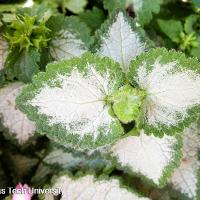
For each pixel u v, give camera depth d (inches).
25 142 5.9
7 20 5.9
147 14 6.3
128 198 5.5
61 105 4.9
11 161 6.3
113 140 4.9
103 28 5.5
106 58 4.8
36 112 4.8
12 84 6.0
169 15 6.8
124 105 4.8
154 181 5.3
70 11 6.8
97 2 6.9
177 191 5.6
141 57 4.8
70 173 5.6
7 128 5.9
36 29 5.6
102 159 5.9
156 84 4.9
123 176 5.9
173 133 4.9
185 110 4.8
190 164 5.7
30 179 6.2
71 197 5.5
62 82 4.8
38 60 5.5
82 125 4.9
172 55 4.7
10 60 5.6
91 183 5.6
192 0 6.6
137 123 5.0
